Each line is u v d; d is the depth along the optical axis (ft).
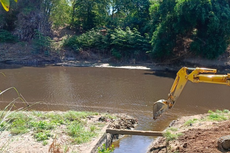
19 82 64.39
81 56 109.91
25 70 86.28
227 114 34.09
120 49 108.17
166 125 34.45
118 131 26.25
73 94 52.16
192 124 29.30
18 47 110.01
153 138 29.32
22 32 115.34
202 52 89.71
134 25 124.47
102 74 80.02
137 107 43.24
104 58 109.29
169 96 21.44
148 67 96.07
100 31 115.85
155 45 94.22
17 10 118.42
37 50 109.19
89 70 88.89
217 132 23.54
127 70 90.12
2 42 111.34
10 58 103.86
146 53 105.60
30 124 28.76
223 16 83.20
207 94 53.62
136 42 105.91
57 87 58.80
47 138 25.64
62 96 50.31
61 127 29.01
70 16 135.33
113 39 108.37
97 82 66.08
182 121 32.60
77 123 30.12
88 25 132.36
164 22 91.61
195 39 90.74
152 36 97.96
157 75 79.46
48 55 107.86
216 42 85.97
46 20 121.49
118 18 132.05
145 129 32.83
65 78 71.61
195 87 60.29
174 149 21.40
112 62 105.70
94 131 28.07
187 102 47.14
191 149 20.27
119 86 61.26
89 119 32.96
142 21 124.98
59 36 127.24
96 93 53.36
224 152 18.86
